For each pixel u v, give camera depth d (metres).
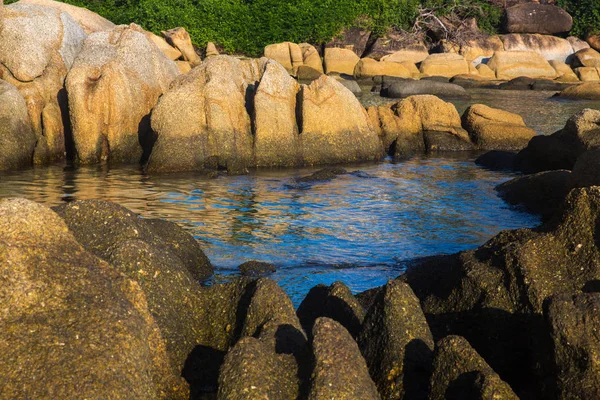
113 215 6.49
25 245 4.71
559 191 12.50
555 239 6.12
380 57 41.69
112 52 17.14
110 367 4.34
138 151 16.95
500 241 6.60
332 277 8.81
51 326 4.42
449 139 19.50
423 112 19.67
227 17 41.03
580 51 42.19
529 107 28.19
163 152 15.62
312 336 4.66
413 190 14.14
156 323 5.43
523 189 13.25
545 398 4.88
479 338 6.04
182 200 12.81
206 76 16.50
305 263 9.35
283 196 13.34
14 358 4.25
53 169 15.62
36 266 4.66
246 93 17.52
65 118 17.05
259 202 12.79
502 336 5.88
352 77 38.66
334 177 15.25
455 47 42.56
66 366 4.26
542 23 44.16
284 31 41.28
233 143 15.99
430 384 4.89
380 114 19.47
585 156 11.95
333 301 6.52
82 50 17.16
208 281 8.48
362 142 17.53
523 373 5.61
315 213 12.06
